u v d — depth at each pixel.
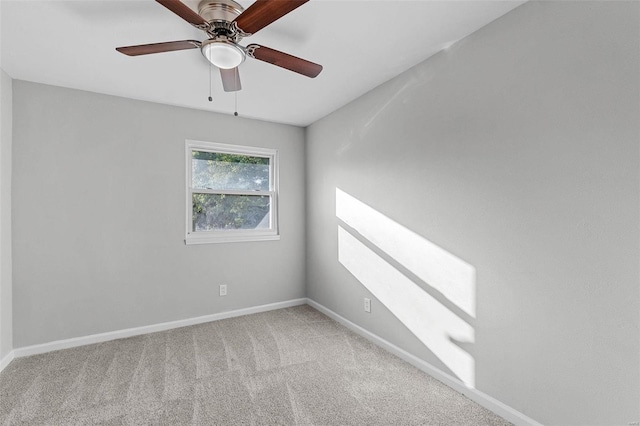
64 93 2.55
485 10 1.61
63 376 2.09
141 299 2.84
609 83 1.26
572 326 1.39
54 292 2.51
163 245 2.94
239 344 2.60
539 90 1.49
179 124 3.02
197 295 3.10
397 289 2.38
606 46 1.27
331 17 1.67
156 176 2.91
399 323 2.36
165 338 2.72
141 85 2.53
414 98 2.22
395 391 1.92
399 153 2.35
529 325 1.55
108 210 2.71
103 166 2.69
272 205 3.61
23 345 2.39
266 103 2.95
